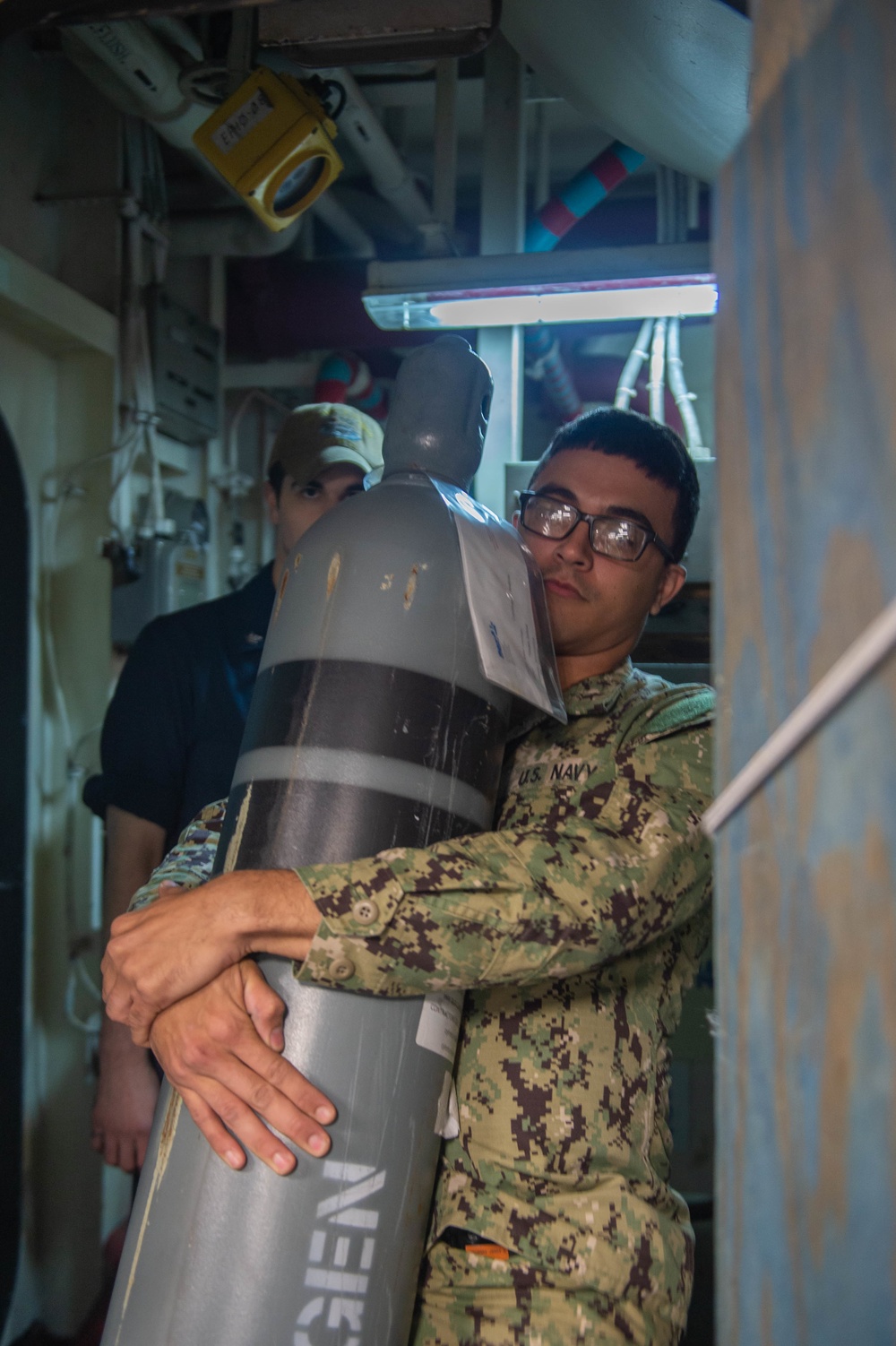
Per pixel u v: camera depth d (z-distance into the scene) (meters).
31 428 2.47
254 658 1.84
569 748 1.09
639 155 2.09
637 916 0.88
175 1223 0.88
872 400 0.40
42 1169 2.47
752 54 0.58
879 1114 0.40
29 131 2.46
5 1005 2.03
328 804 0.90
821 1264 0.45
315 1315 0.85
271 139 1.75
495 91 2.05
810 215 0.46
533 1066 0.98
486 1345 0.92
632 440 1.15
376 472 1.32
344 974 0.85
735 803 0.56
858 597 0.41
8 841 2.02
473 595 0.95
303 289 3.24
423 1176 0.92
